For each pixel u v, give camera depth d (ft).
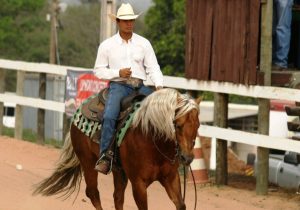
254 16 50.93
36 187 43.78
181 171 56.95
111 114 36.29
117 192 38.65
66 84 66.03
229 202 47.39
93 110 38.29
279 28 51.65
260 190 50.16
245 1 51.55
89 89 62.49
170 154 34.30
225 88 52.80
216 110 53.93
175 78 56.90
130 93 37.14
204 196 49.32
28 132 88.28
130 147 35.27
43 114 70.03
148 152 34.60
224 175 53.72
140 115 34.73
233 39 52.31
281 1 51.29
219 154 53.67
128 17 36.83
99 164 36.45
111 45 37.35
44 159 61.52
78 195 47.60
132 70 37.32
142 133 34.71
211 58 54.08
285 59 52.11
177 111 33.17
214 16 53.93
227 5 52.90
